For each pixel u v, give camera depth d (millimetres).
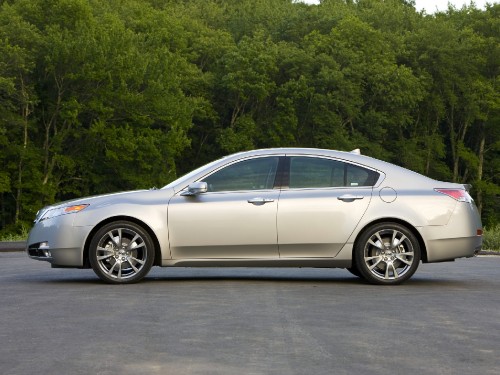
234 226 12352
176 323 8711
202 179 12523
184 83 82250
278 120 81500
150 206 12352
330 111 83125
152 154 69688
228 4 120250
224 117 85250
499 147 93750
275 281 12883
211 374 6359
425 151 93062
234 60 81312
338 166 12664
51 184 67812
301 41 91375
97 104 68125
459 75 93938
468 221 12680
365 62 87688
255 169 12594
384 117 86125
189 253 12375
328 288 11953
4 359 6902
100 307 9852
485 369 6617
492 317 9312
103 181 71250
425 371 6531
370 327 8570
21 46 67750
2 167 67562
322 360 6914
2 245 23500
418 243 12531
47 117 69625
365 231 12484
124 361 6820
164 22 86000
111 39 70438
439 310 9828
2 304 10125
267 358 6977
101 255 12328
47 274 14125
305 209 12422
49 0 71500
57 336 7957
